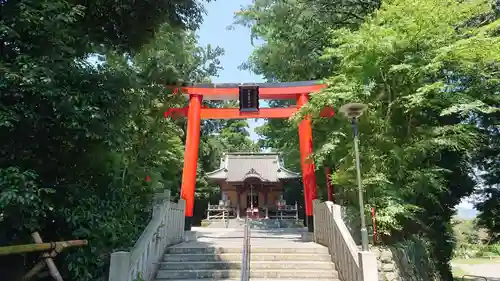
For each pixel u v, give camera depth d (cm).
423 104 802
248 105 1206
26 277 438
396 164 819
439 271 1144
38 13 450
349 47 830
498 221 1329
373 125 863
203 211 2814
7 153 455
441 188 861
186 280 680
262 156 2823
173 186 1788
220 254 782
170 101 934
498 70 883
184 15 719
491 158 1252
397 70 802
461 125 818
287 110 1274
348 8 1405
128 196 677
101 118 488
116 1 595
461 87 878
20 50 458
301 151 1155
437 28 805
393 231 884
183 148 1911
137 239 664
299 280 694
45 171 519
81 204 519
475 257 2980
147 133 856
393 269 717
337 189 1114
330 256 789
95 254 521
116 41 664
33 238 444
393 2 898
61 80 480
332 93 856
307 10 1359
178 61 1395
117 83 548
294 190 2641
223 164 2711
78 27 570
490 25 812
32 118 435
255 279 700
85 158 546
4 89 416
